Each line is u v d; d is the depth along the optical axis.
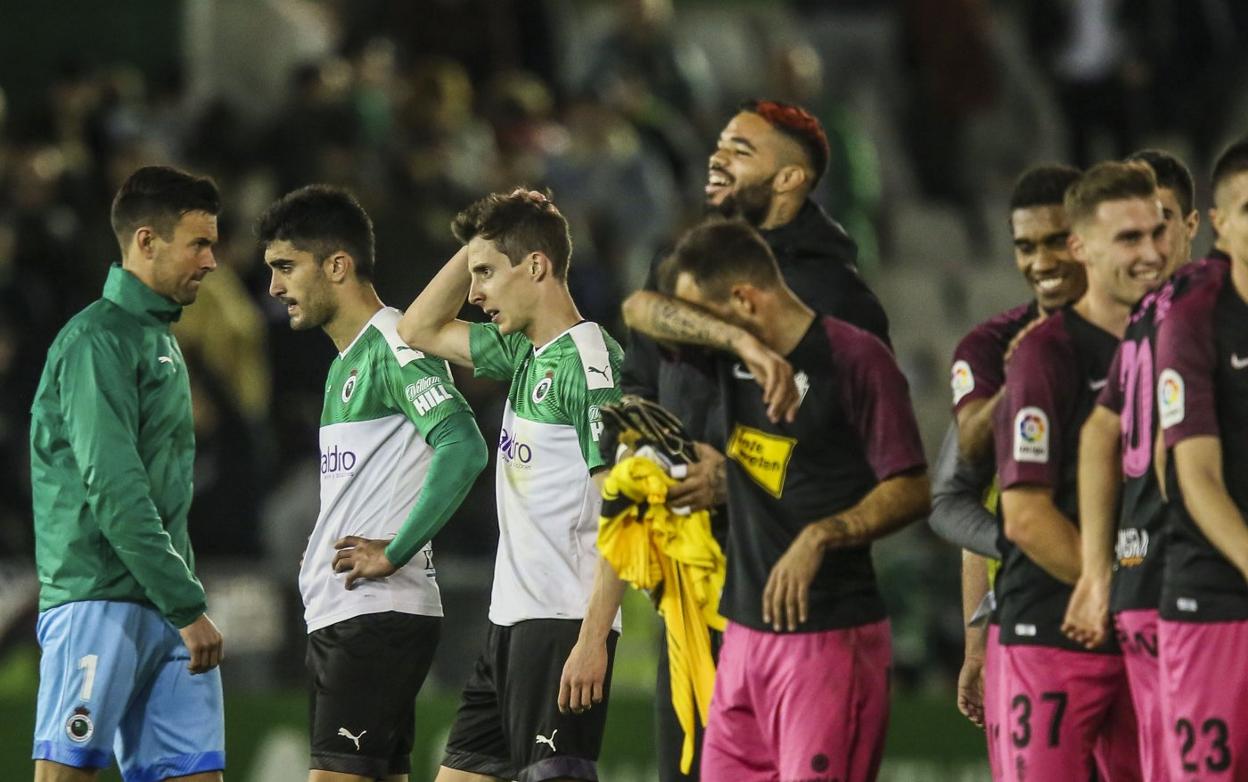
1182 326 15.74
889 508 15.78
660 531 17.17
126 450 18.84
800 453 16.11
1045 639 17.03
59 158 39.19
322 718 19.20
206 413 34.69
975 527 18.41
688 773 17.52
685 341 16.12
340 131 39.19
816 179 18.19
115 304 19.38
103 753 19.11
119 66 47.28
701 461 16.94
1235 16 47.53
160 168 19.58
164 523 19.42
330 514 19.36
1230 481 15.69
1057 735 17.00
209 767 19.67
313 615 19.34
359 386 19.28
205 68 47.47
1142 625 16.36
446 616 31.42
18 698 27.55
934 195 48.09
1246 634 15.52
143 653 19.28
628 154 40.75
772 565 16.16
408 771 19.75
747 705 16.33
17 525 34.25
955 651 32.59
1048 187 18.11
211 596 31.33
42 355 36.50
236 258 38.97
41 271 37.34
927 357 43.97
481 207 18.70
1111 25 44.62
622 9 44.03
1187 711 15.73
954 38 47.44
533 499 18.59
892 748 27.72
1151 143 46.16
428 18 44.31
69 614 19.14
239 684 31.06
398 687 19.16
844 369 16.02
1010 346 17.48
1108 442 16.50
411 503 19.25
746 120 18.11
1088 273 17.08
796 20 50.50
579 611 18.42
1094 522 16.42
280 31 48.12
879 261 46.28
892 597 32.75
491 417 34.03
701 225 16.42
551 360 18.58
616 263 38.56
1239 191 15.61
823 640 15.93
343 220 19.38
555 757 18.41
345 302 19.45
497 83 42.78
